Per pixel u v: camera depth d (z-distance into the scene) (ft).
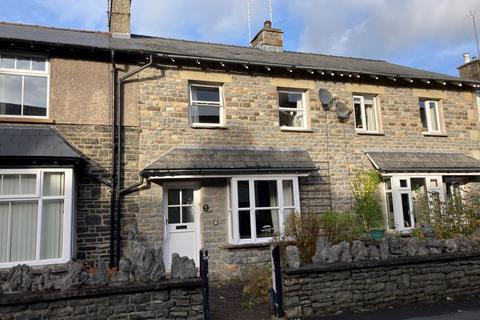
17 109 30.17
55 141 28.86
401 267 23.31
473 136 45.68
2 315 16.60
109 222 30.48
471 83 45.37
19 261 26.81
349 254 22.74
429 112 45.19
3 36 29.12
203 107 35.91
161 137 33.12
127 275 18.78
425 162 40.81
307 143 38.04
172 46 38.88
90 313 17.61
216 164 32.73
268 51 47.62
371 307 22.16
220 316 21.26
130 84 32.94
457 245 25.45
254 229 33.37
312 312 21.06
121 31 40.68
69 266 18.31
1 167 26.58
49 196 27.86
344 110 39.65
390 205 39.81
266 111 37.09
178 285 18.86
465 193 40.93
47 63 31.17
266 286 25.25
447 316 20.67
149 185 32.09
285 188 35.53
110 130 31.68
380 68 46.14
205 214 33.53
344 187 38.47
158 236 31.68
